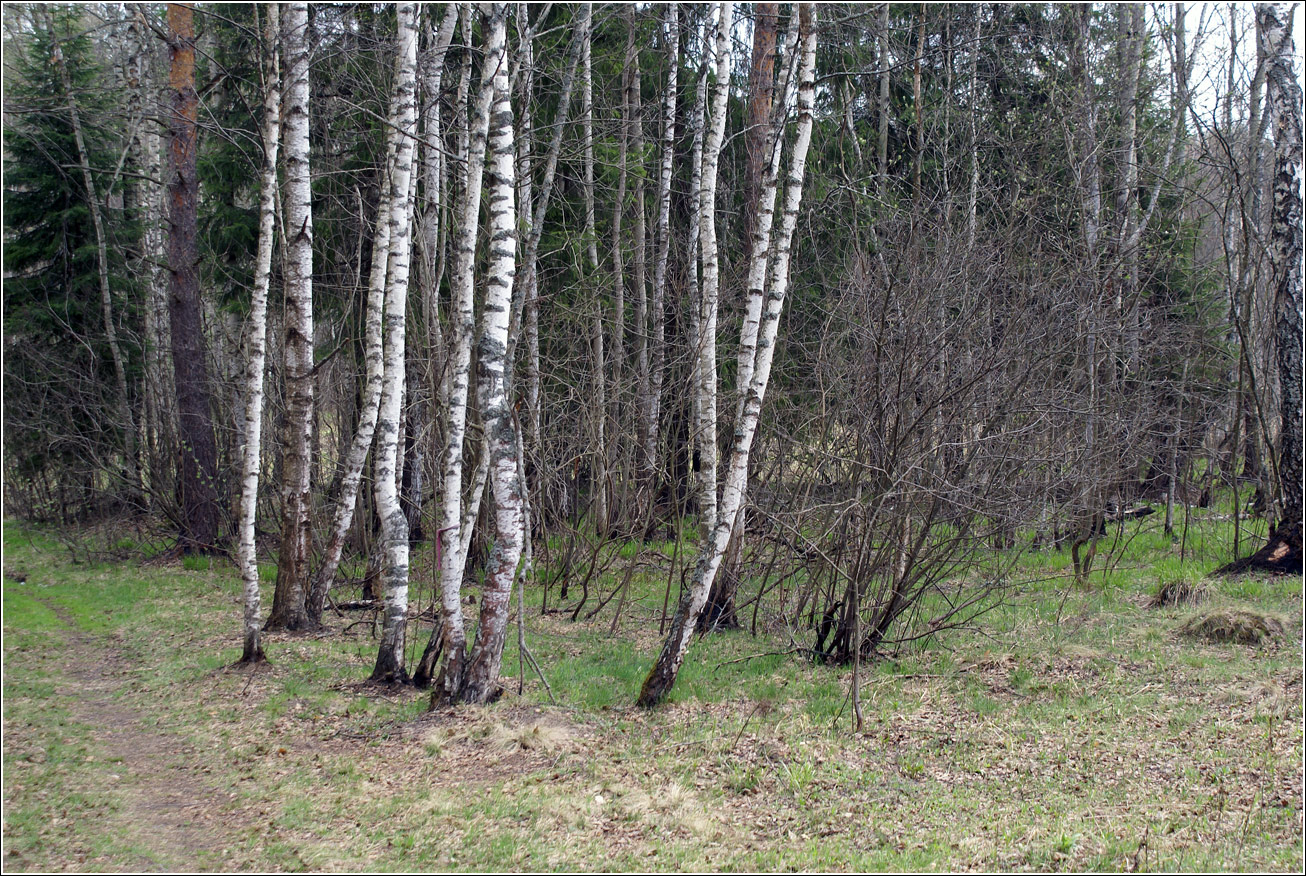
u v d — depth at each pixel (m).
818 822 5.97
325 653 10.23
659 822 5.97
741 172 19.56
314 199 16.20
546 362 16.17
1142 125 18.02
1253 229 13.27
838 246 14.63
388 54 13.32
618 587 12.89
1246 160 15.48
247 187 18.14
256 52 15.11
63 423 18.52
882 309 8.73
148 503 17.61
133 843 5.56
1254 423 15.53
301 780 6.64
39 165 18.84
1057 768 6.74
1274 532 12.32
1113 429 11.91
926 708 8.05
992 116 18.22
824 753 7.07
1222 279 17.27
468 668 8.29
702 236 10.98
